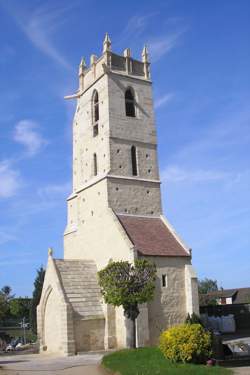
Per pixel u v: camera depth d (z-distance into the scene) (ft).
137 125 200.03
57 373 101.40
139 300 131.03
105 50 201.16
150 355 106.73
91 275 176.86
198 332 96.37
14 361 138.21
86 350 157.28
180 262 171.94
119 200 185.88
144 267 135.23
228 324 192.03
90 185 195.31
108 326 162.50
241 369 86.84
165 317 162.20
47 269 176.24
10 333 338.75
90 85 210.18
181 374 81.61
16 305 391.65
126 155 193.57
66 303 157.69
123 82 201.77
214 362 92.48
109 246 175.73
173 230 184.14
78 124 217.36
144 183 193.88
